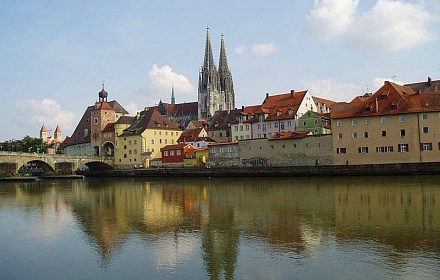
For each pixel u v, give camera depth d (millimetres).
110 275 23719
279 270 23047
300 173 104000
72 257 27562
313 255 25516
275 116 152000
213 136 175750
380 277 21406
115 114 194750
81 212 47531
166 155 150875
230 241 29797
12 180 121750
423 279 20953
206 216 41156
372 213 39656
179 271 23750
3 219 43719
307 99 156750
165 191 74312
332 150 109000
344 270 22594
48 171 144250
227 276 22562
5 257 28172
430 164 88125
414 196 51312
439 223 33781
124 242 30906
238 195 61250
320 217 38406
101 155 182250
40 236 34312
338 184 74625
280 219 38000
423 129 97250
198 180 108500
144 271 24062
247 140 126125
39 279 23688
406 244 27281
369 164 96750
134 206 51469
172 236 32156
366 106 105688
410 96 102875
